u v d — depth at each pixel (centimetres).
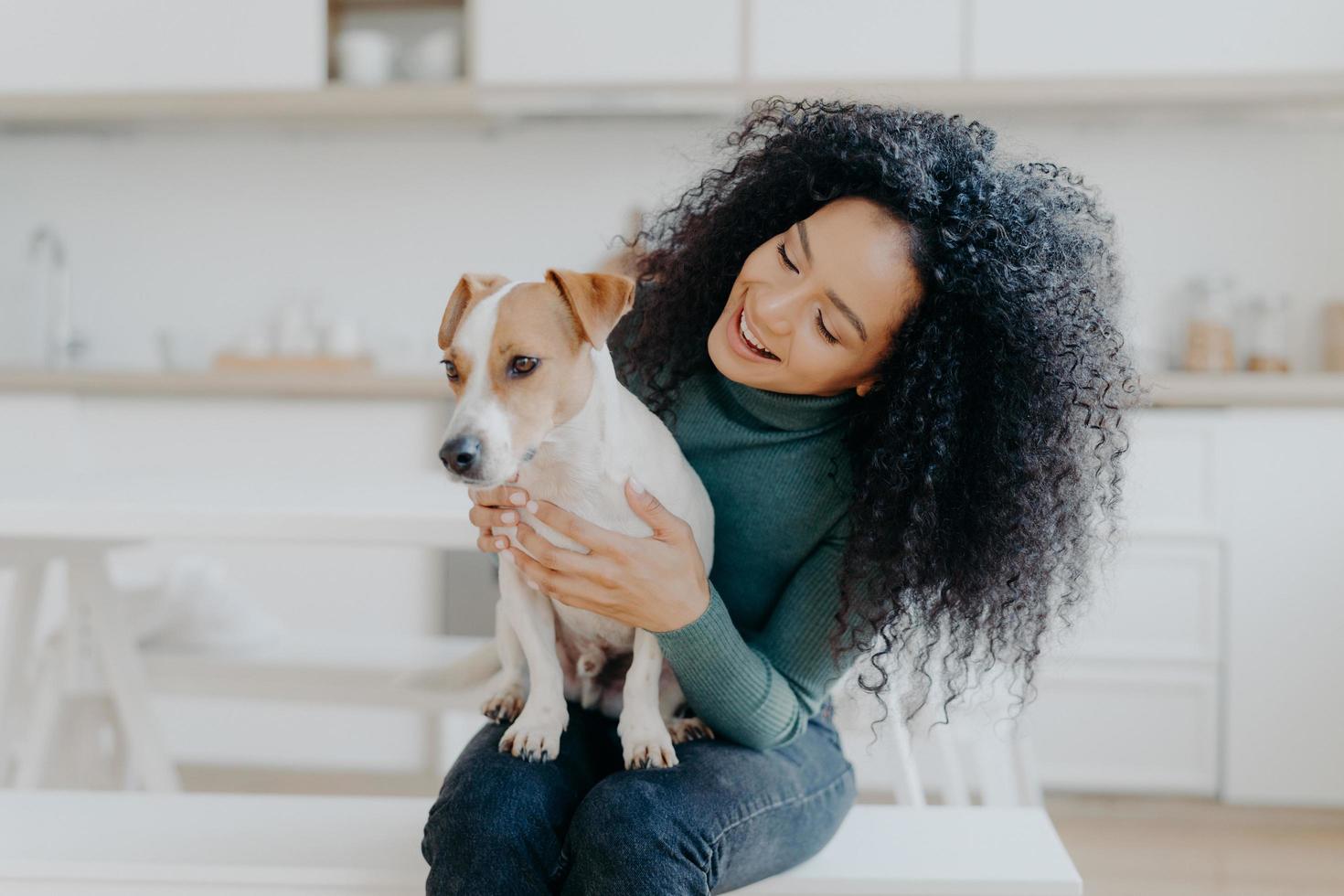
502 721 126
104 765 221
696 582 112
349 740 314
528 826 106
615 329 144
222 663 206
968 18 296
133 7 316
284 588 304
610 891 102
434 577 301
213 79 316
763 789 115
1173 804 281
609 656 127
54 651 199
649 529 114
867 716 156
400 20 345
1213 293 318
